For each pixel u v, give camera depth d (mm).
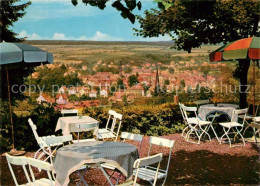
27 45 6078
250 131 9109
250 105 9852
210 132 9180
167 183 4652
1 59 5441
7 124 6895
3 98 9883
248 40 7051
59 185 3549
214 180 4793
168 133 9086
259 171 5195
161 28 9477
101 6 3662
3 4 10594
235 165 5656
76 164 3480
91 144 4293
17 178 4969
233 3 8633
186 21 8406
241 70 9945
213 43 9906
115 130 8492
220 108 8172
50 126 7602
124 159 3639
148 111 8883
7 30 10844
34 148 7371
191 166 5605
